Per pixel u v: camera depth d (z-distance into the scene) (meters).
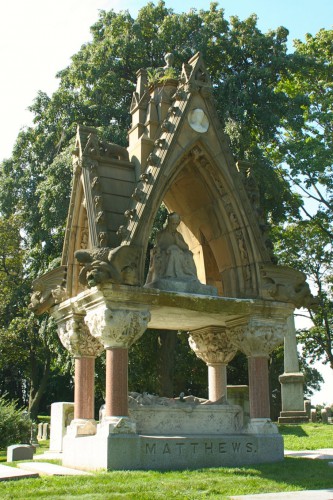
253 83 33.88
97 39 37.88
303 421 32.16
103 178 15.89
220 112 32.78
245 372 46.06
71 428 15.73
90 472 13.05
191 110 16.27
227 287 16.88
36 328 46.41
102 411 15.46
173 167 15.52
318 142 36.56
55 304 17.02
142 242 14.66
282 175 39.41
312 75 38.75
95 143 16.22
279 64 35.16
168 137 15.76
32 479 11.86
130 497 10.12
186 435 14.84
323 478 12.63
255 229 16.53
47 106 36.75
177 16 35.88
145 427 14.78
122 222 15.48
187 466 14.02
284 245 47.28
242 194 16.59
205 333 18.39
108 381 14.14
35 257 34.53
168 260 16.38
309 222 41.03
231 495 10.66
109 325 14.13
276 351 51.53
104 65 34.31
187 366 33.91
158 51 35.28
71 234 16.58
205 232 17.59
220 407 15.96
